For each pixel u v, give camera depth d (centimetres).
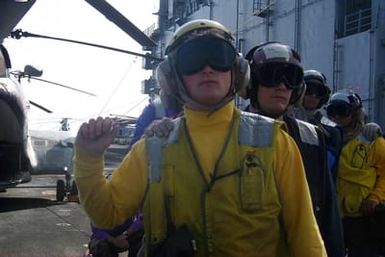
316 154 180
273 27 1884
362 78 1481
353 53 1521
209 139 129
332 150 227
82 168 125
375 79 1450
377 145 297
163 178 127
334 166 228
